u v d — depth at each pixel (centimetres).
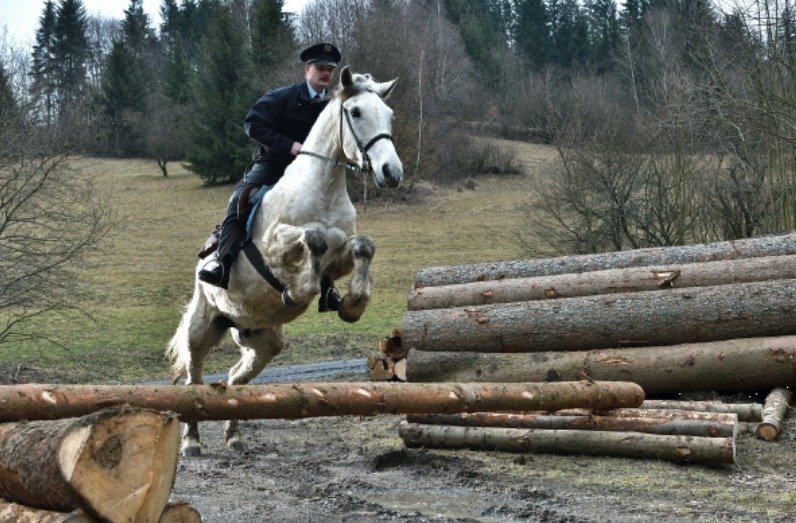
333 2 4941
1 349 1998
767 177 2069
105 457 389
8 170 1564
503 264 1036
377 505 621
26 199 1559
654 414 764
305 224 666
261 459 831
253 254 694
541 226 2539
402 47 4834
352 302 659
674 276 922
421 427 834
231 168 5238
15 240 1580
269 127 732
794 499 623
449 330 921
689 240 2370
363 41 4641
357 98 669
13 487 419
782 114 1769
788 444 788
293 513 606
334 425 1048
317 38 4734
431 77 5272
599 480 695
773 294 872
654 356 877
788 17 1786
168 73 6412
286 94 740
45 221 1638
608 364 878
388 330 2355
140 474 397
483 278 1026
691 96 2033
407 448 845
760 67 1806
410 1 6756
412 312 955
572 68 6738
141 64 7025
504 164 5247
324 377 1644
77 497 384
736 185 2103
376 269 3353
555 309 901
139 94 6419
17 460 409
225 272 705
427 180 5056
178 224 4281
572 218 2530
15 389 482
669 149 2331
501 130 5916
